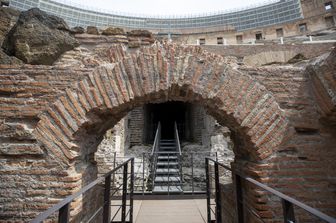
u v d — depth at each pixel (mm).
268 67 2883
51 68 2709
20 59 3248
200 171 8266
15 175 2449
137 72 2752
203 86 2754
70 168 2516
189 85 2762
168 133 16469
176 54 2844
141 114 11195
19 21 3416
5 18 3629
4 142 2502
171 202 5953
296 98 2812
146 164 8062
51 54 3289
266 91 2787
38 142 2504
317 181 2611
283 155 2654
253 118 2688
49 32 3365
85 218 2850
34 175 2455
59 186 2426
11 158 2484
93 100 2646
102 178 2449
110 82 2709
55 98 2631
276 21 33594
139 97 2762
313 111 2805
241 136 2910
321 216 1250
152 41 3424
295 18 32000
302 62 3334
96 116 2787
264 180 2570
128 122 10250
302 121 2756
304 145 2701
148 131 13742
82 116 2596
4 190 2420
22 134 2498
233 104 2711
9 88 2611
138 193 6520
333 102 2510
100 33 3482
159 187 6980
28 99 2611
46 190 2428
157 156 8594
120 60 2807
